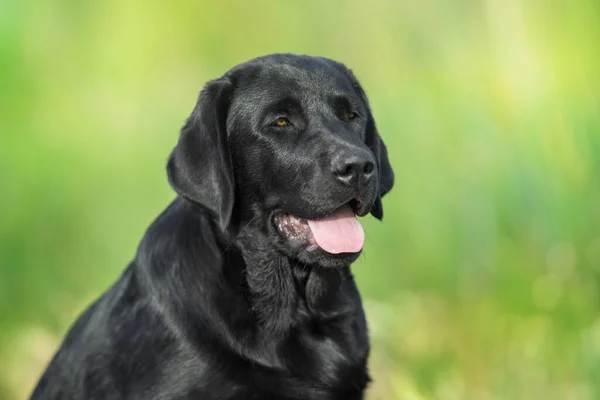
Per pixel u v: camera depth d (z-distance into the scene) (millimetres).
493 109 9805
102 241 11742
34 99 13969
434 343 9016
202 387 5699
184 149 5953
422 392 8438
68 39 15344
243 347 5812
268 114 6000
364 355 6336
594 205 8773
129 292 6160
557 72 9797
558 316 8547
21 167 12039
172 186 5945
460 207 9336
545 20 10180
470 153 9641
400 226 9836
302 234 5969
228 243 5988
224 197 5785
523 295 8797
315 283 6105
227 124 6094
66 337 6574
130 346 5902
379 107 10648
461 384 8602
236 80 6164
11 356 9961
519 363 8422
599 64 9742
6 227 11289
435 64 11148
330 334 6176
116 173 12727
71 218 11898
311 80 6133
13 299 10648
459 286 9203
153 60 15258
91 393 6020
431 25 11578
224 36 15031
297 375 5934
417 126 10164
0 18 14859
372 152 6301
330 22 13172
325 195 5719
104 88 14641
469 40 11227
